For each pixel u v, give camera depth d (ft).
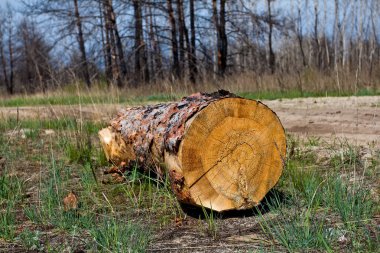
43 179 20.02
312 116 36.35
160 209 15.57
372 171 18.03
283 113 39.70
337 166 19.04
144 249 11.98
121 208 15.90
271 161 14.39
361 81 55.77
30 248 12.66
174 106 15.51
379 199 14.93
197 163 13.56
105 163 22.44
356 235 12.26
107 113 35.17
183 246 12.39
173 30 91.25
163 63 90.12
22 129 35.47
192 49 97.04
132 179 18.10
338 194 14.21
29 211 15.15
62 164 22.38
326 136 26.94
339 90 50.37
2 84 214.28
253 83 63.05
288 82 60.34
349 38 137.59
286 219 13.64
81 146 24.48
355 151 20.70
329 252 11.09
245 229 13.38
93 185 18.63
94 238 12.39
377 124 30.12
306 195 15.52
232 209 13.88
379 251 11.09
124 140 18.20
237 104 13.85
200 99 14.97
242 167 14.01
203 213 14.88
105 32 97.76
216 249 12.08
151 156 16.10
